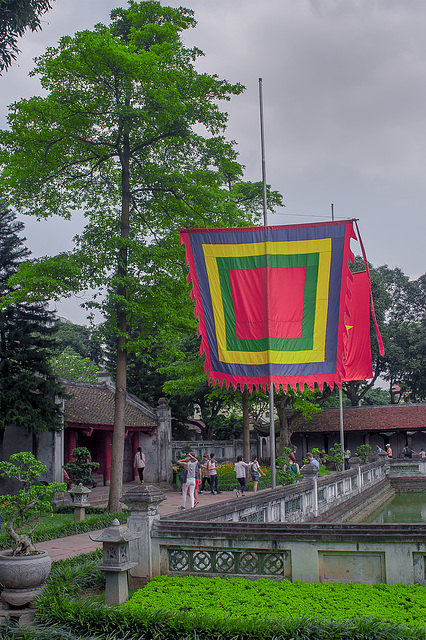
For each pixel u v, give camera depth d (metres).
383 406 46.03
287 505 15.64
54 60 18.27
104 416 28.64
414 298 56.53
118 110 18.48
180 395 37.78
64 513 20.31
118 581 7.84
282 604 7.14
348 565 7.93
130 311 20.03
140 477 28.03
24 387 21.42
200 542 8.52
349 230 12.68
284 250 12.86
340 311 12.56
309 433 45.66
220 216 21.20
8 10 12.87
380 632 6.07
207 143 21.14
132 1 20.72
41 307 23.41
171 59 19.77
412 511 27.95
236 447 39.25
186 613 6.90
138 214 22.08
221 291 12.98
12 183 19.73
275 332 12.66
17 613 7.74
